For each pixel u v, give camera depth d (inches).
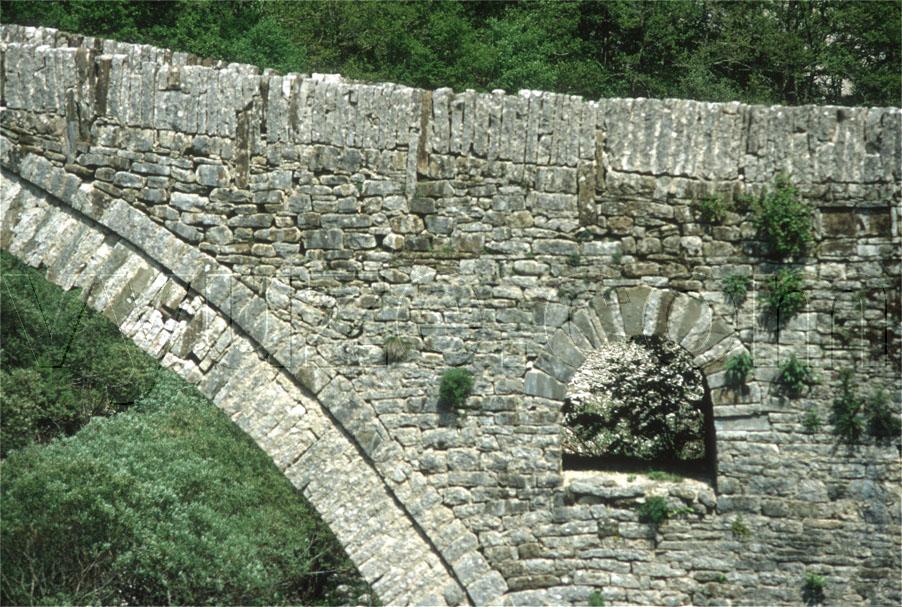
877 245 705.0
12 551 900.6
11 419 1091.9
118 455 964.0
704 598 721.0
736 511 717.3
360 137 720.3
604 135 712.4
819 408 712.4
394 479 732.7
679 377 831.1
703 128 708.7
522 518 727.7
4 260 1155.3
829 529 714.2
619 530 722.8
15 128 744.3
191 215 734.5
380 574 738.2
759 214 706.2
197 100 728.3
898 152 698.8
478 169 717.3
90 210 741.3
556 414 722.8
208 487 956.0
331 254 728.3
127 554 899.4
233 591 922.1
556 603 728.3
